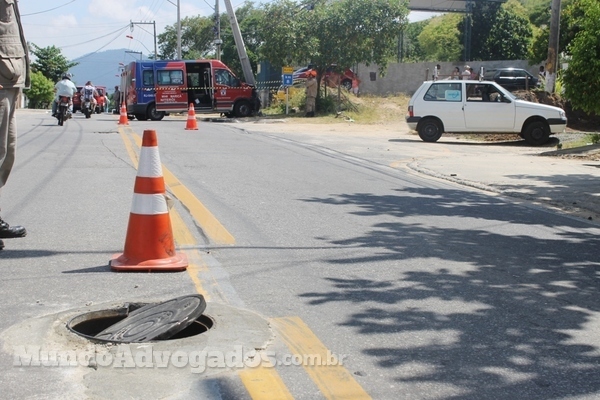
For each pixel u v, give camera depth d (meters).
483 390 3.63
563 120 20.36
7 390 3.44
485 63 40.75
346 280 5.54
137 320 4.35
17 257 5.87
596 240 7.43
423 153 17.11
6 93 6.12
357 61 32.25
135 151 14.18
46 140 16.36
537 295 5.32
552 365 3.98
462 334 4.43
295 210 8.45
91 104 30.84
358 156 15.75
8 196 8.75
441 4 47.84
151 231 5.62
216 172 11.55
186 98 31.30
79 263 5.74
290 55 32.19
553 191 10.95
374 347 4.16
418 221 8.11
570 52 15.59
